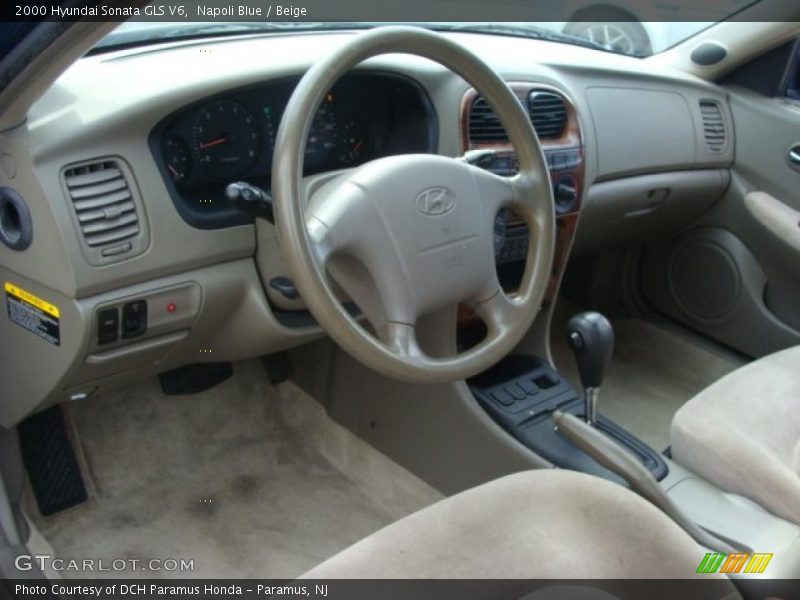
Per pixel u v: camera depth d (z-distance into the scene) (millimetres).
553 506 1033
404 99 1429
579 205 1706
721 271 2148
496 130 1477
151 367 1352
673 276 2275
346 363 1839
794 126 1947
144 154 1140
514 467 1519
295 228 927
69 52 900
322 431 1911
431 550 970
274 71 1237
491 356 1112
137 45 1357
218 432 1883
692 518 1239
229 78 1191
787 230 1895
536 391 1632
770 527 1192
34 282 1170
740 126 2045
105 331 1178
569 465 1444
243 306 1323
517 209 1190
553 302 1745
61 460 1694
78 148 1083
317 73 959
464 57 1094
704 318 2234
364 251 1008
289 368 2010
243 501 1718
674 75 1960
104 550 1572
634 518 1012
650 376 2184
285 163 931
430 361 1046
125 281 1160
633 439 1450
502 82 1140
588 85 1735
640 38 2189
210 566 1557
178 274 1219
